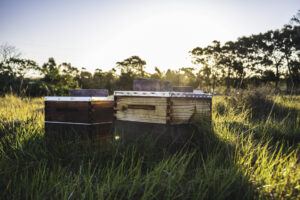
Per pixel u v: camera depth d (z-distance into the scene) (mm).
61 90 26406
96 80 45719
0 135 5355
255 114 9781
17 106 7848
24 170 3736
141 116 4773
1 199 3127
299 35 62406
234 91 11875
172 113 4531
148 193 2900
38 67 35344
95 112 4594
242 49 72312
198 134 4734
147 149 4230
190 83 62000
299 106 10609
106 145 4402
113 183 3139
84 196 2932
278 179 3479
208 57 79688
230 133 5004
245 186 3246
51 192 3145
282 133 6410
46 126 4961
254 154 4461
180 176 3273
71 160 4027
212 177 3318
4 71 30078
